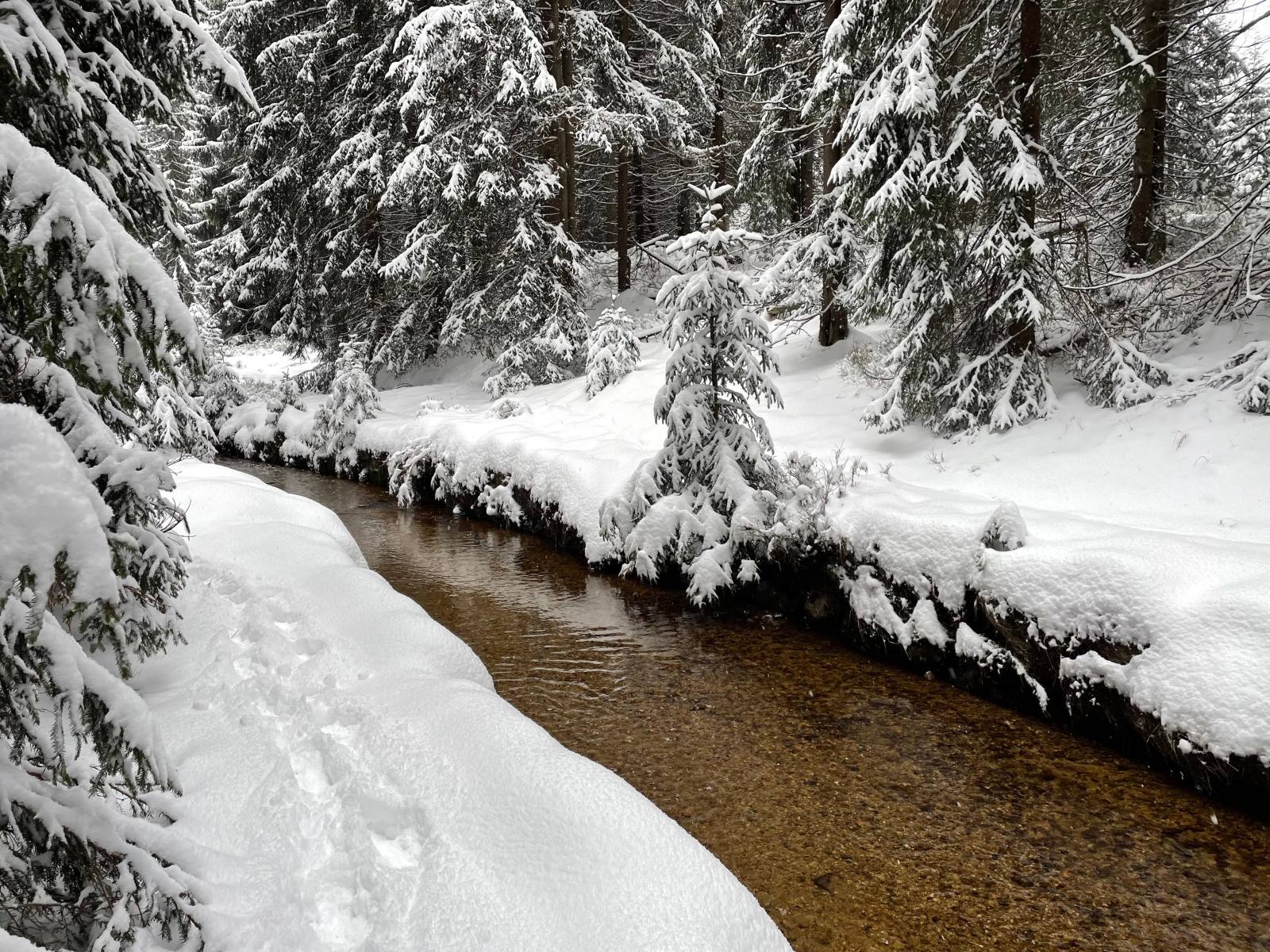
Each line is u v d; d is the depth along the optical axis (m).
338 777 3.47
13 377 2.66
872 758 5.11
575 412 13.06
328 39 19.03
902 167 8.95
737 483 7.88
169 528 3.83
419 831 3.14
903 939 3.47
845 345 13.20
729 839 4.25
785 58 14.57
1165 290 9.37
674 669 6.57
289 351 24.19
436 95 15.95
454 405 16.33
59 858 2.34
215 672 4.49
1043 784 4.75
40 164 2.39
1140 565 5.12
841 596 7.14
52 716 3.14
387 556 10.03
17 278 2.35
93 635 2.73
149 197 4.25
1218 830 4.22
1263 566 4.76
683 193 22.70
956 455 8.57
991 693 5.89
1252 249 8.01
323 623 5.32
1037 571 5.60
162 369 2.75
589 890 2.73
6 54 2.94
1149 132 9.98
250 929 2.41
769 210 16.17
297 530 7.26
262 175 21.97
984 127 8.95
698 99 18.44
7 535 2.05
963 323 9.45
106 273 2.46
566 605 8.16
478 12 14.66
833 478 7.80
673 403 8.36
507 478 11.40
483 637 7.29
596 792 3.25
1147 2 9.78
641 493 8.41
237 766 3.47
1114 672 5.03
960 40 9.60
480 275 17.53
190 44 4.52
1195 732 4.50
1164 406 7.73
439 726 3.82
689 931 2.59
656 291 20.66
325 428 15.91
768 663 6.67
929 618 6.33
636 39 19.75
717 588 7.98
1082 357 9.40
